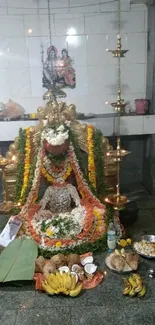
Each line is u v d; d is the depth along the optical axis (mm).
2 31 4285
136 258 3068
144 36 4426
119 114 4215
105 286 2873
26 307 2658
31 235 3365
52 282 2789
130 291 2727
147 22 4371
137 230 3801
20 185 3639
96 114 4637
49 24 4289
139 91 4656
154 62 4258
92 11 4289
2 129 4398
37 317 2547
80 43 4398
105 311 2588
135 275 2877
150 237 3527
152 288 2828
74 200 3660
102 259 3260
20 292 2836
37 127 3625
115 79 4562
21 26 4281
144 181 4996
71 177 3754
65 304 2680
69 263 3014
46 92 4457
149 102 4562
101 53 4453
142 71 4574
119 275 3006
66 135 3387
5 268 2992
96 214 3543
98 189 3750
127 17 4344
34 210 3570
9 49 4355
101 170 3697
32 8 4223
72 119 3646
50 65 4449
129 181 5066
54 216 3504
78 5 4254
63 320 2512
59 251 3244
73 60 4453
